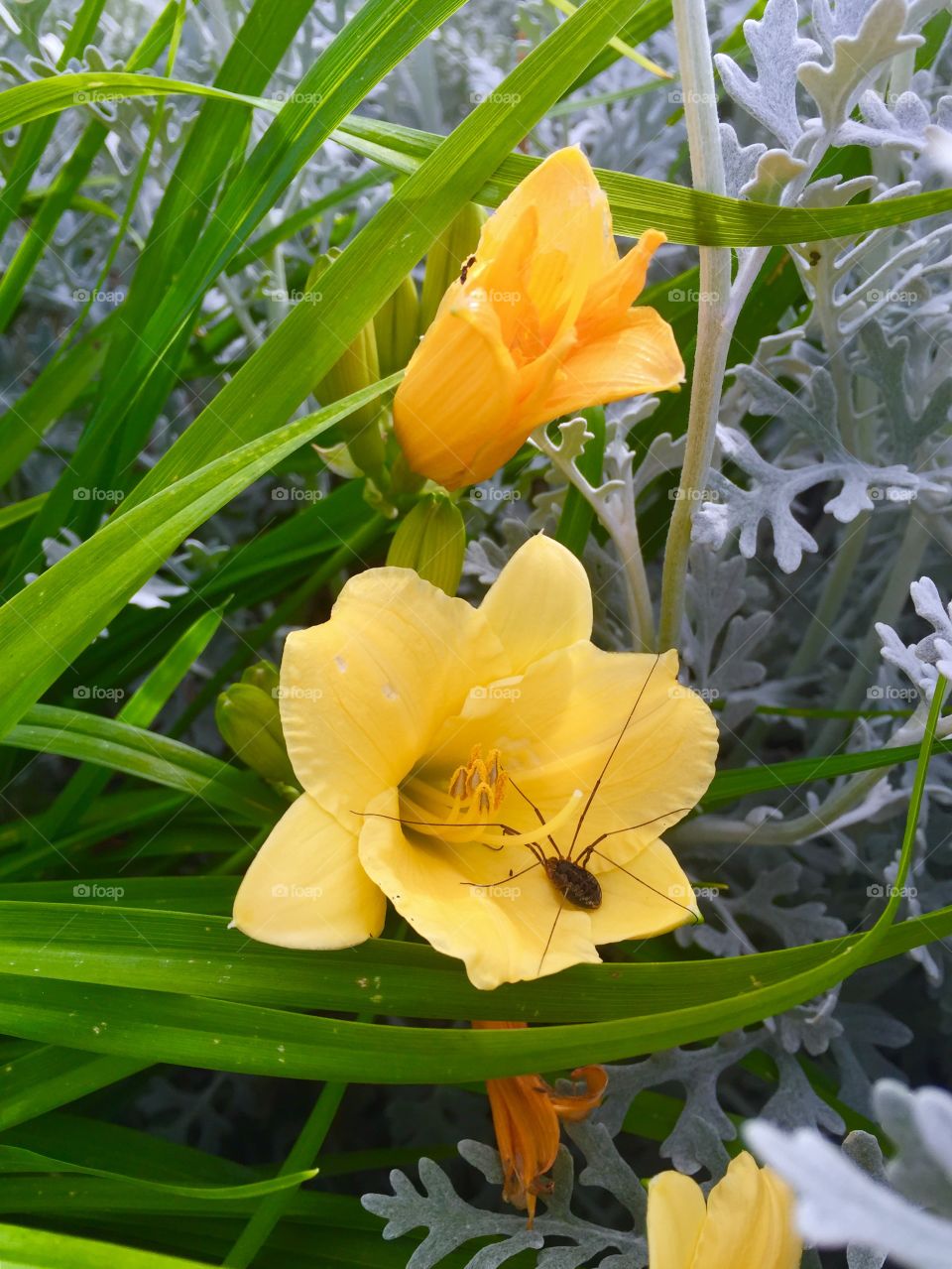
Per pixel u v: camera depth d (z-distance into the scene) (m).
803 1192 0.09
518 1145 0.15
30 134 0.20
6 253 0.26
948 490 0.20
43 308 0.28
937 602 0.17
